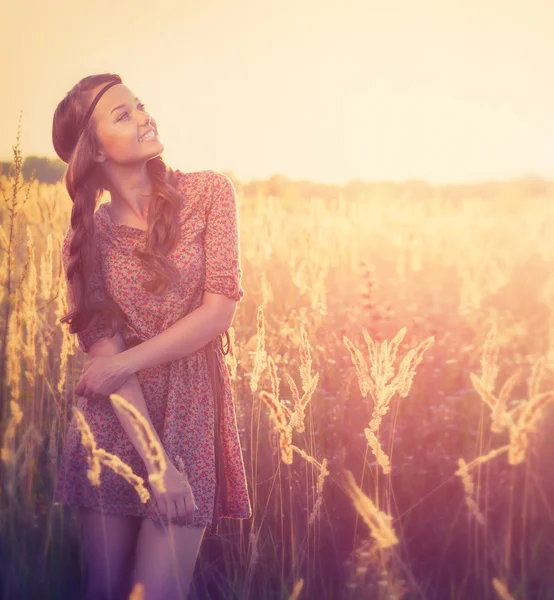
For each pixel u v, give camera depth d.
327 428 3.51
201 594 2.64
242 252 6.93
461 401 4.02
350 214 9.40
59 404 3.11
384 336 4.72
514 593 2.46
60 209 5.24
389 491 2.93
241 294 2.20
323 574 2.70
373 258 9.09
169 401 2.15
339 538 2.88
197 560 2.79
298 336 4.32
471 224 10.23
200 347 2.15
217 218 2.19
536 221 9.84
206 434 2.21
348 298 6.25
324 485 3.10
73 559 2.71
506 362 4.51
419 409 3.83
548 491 3.09
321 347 4.28
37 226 5.10
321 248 6.84
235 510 2.32
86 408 2.20
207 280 2.16
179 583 2.02
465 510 2.97
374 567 2.40
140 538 2.12
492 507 2.97
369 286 5.38
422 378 4.11
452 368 4.40
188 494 2.05
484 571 2.53
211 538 2.92
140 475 2.17
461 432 3.68
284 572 2.71
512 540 2.83
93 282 2.20
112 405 2.17
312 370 4.12
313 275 5.27
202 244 2.20
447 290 7.30
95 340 2.17
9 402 2.89
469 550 2.60
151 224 2.11
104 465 2.15
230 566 2.78
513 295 7.16
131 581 2.21
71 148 2.20
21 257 3.47
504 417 2.09
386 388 2.35
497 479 3.18
